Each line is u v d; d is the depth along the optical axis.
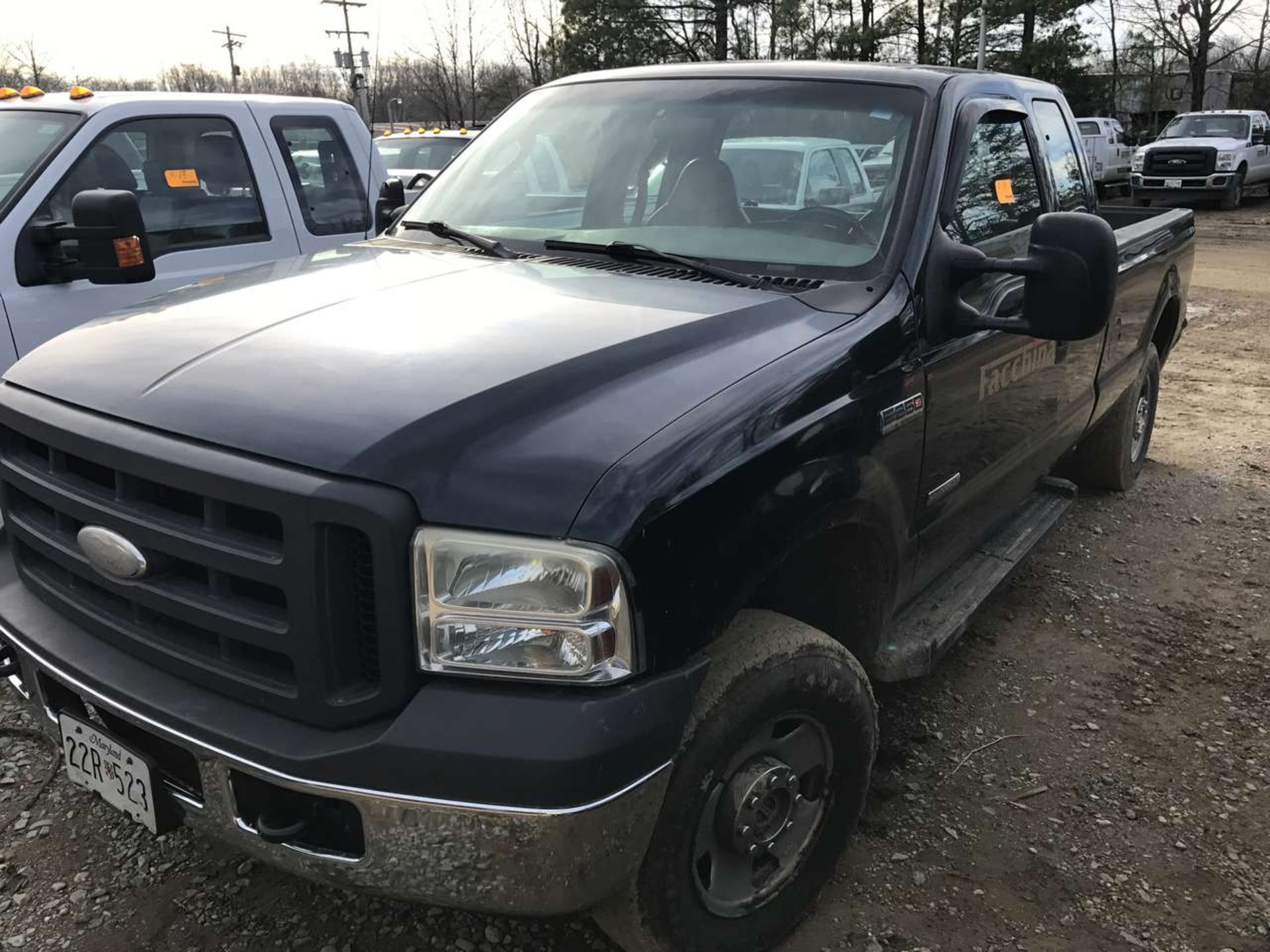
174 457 1.95
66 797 3.02
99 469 2.16
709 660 2.03
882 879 2.82
